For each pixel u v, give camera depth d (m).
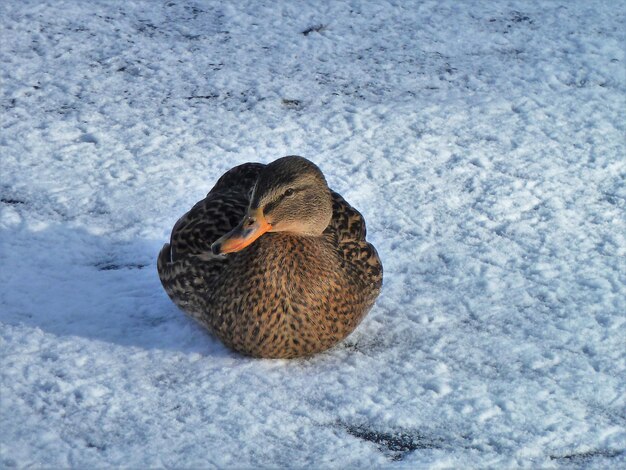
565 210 11.10
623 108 13.31
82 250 10.20
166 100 13.30
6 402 7.70
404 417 7.71
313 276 8.05
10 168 11.62
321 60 14.51
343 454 7.28
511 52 14.84
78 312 9.09
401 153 12.16
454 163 11.98
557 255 10.27
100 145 12.18
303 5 16.11
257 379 8.12
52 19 15.34
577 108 13.28
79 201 11.05
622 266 10.08
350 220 9.05
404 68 14.33
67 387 7.92
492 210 11.09
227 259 8.40
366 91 13.69
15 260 9.89
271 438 7.43
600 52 14.80
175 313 9.17
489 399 7.97
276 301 8.00
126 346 8.58
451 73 14.21
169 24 15.43
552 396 8.05
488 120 12.96
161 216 10.85
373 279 8.76
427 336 8.89
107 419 7.57
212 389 7.97
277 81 13.88
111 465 7.05
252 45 14.88
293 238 8.03
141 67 14.15
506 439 7.51
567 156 12.17
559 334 8.95
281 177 7.96
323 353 8.57
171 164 11.84
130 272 9.87
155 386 7.99
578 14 16.08
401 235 10.63
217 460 7.16
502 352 8.67
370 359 8.51
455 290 9.67
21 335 8.62
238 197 9.10
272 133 12.54
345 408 7.80
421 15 15.91
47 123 12.60
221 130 12.59
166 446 7.28
